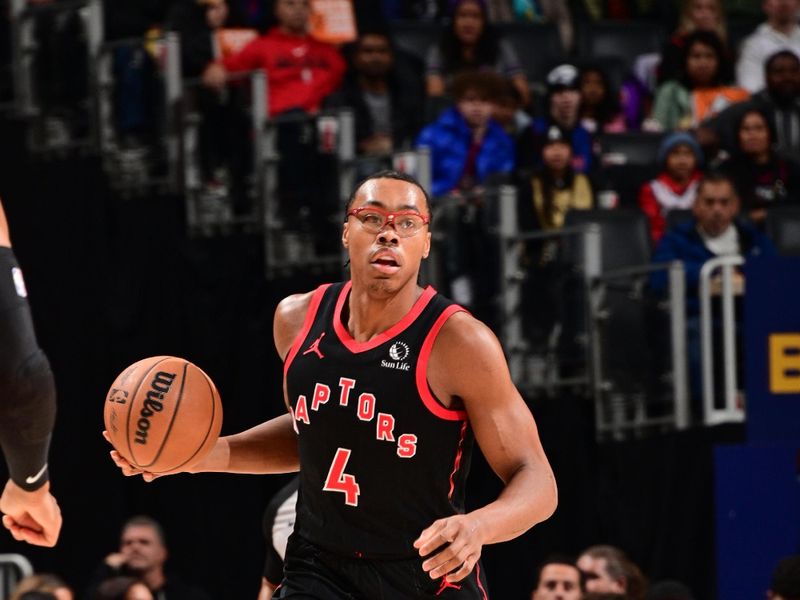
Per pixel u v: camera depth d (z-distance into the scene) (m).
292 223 23.06
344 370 8.53
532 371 20.80
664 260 20.95
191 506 23.44
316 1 26.70
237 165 23.53
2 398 6.59
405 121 25.08
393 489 8.55
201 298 23.53
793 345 19.66
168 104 23.94
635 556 20.58
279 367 23.27
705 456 20.11
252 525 23.31
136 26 25.41
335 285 8.93
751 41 28.55
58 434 23.86
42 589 16.23
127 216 24.11
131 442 8.66
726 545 19.69
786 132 26.22
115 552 23.58
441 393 8.43
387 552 8.68
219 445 9.30
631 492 20.59
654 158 25.31
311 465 8.70
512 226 20.89
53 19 24.97
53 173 24.64
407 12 29.08
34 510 7.15
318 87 24.84
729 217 20.98
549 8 29.92
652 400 20.31
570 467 20.91
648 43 30.00
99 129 24.47
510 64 27.05
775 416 19.66
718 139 24.73
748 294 19.61
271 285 23.23
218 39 25.97
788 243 22.30
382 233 8.35
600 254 21.42
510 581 21.42
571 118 23.55
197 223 23.69
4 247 6.70
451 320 8.45
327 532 8.77
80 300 24.27
